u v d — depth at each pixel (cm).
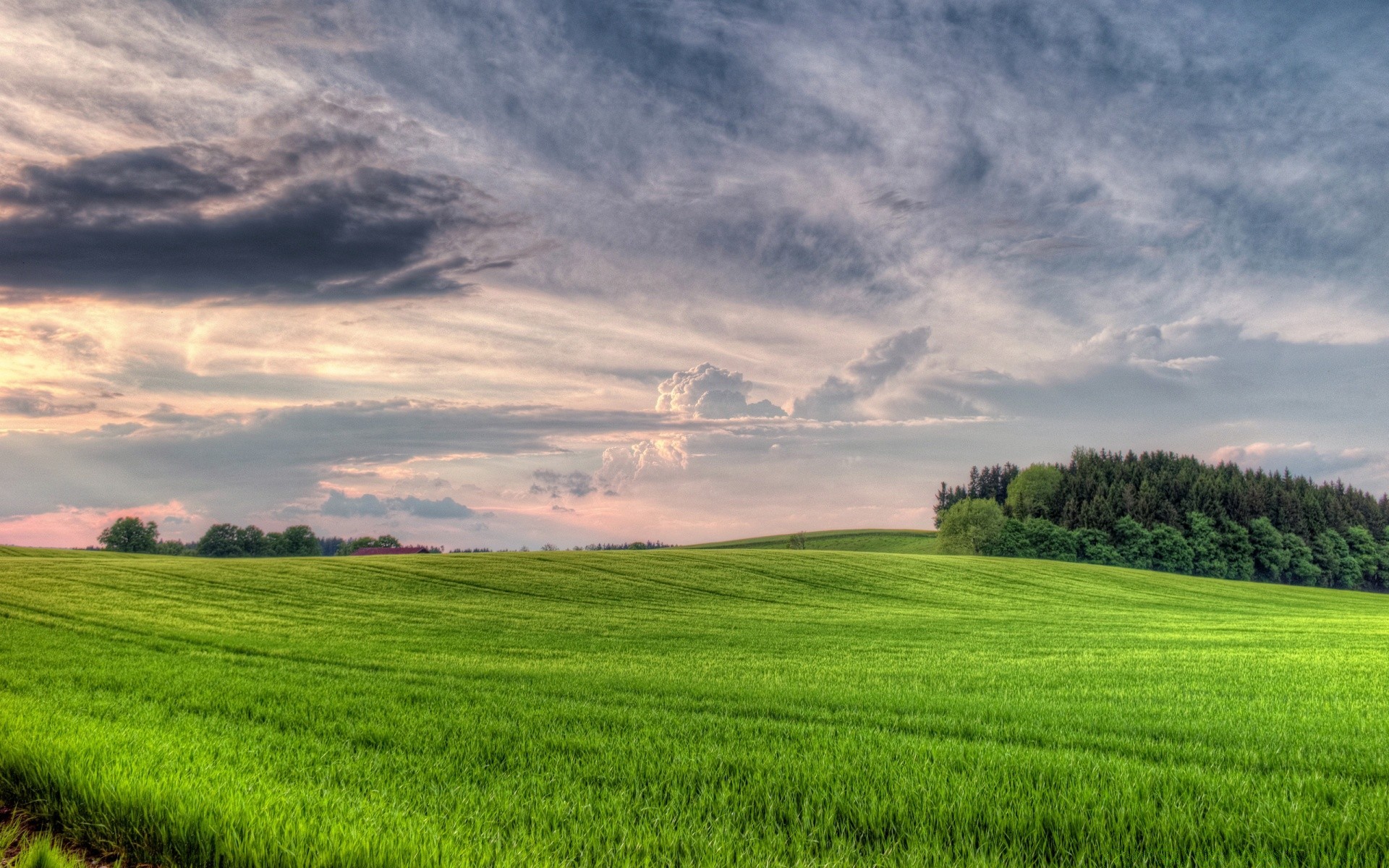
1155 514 13275
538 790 682
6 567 5294
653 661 2116
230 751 790
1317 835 561
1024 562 8306
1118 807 629
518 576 5847
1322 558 12688
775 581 6197
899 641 2903
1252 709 1278
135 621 3002
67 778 616
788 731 1015
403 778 723
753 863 497
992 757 825
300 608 3925
